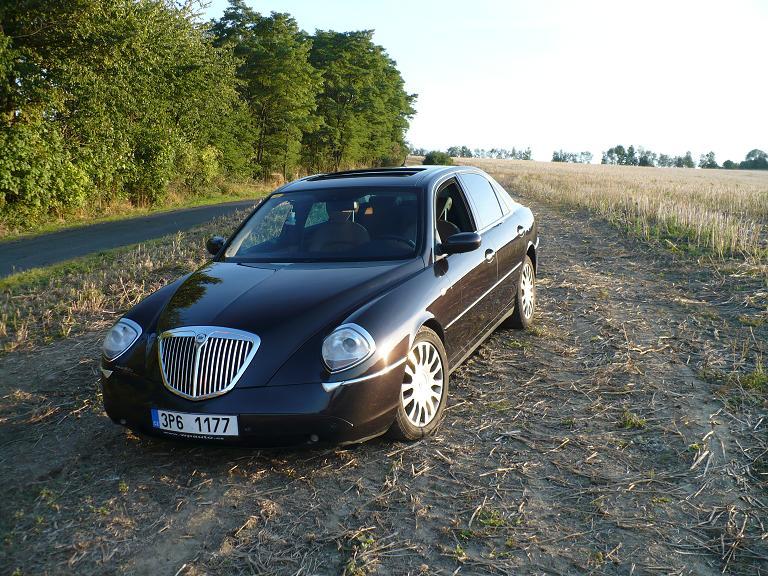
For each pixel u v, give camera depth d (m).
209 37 28.97
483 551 2.77
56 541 2.95
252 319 3.46
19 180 17.67
